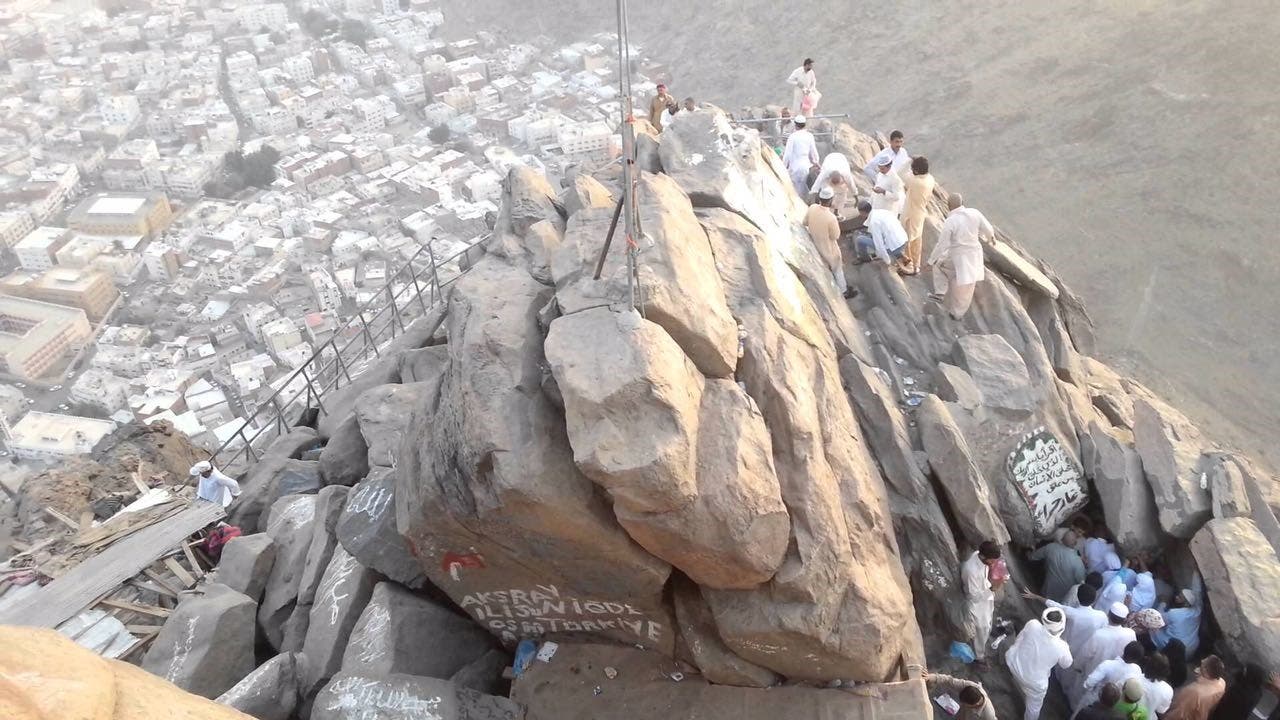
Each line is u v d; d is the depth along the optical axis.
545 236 9.27
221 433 55.00
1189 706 8.50
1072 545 10.66
